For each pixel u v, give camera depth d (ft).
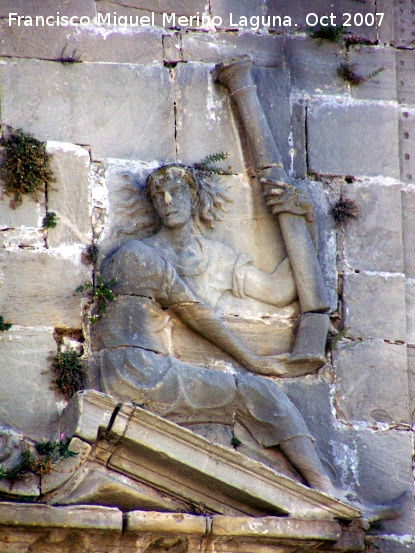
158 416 97.40
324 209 117.60
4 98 112.06
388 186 119.65
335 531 98.94
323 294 111.34
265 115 118.42
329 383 111.75
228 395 104.73
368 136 120.88
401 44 125.49
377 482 109.70
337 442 110.22
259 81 119.44
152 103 115.85
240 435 105.09
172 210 109.40
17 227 108.58
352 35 124.06
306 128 119.75
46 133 112.06
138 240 109.81
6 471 94.94
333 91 121.60
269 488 99.04
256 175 115.65
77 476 96.37
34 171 109.70
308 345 110.11
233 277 111.55
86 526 93.50
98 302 107.04
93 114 113.91
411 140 122.42
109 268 107.45
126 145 114.01
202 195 113.29
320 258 116.06
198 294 110.11
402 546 107.96
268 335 111.45
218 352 109.40
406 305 116.88
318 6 123.85
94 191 111.45
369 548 107.24
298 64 121.60
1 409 102.99
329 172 118.93
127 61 116.47
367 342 114.01
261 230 114.21
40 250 108.37
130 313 105.81
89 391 97.71
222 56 119.65
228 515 98.48
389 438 111.24
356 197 118.62
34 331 106.01
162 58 117.70
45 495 95.20
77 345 106.63
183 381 103.40
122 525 94.58
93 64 115.34
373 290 115.96
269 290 111.75
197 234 112.47
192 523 96.12
